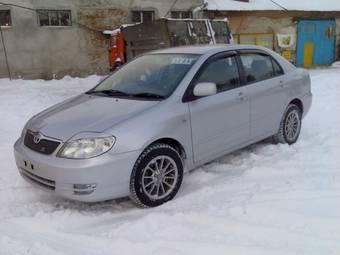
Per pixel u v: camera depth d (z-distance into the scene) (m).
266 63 5.65
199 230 3.51
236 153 5.62
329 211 3.76
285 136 5.88
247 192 4.26
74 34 14.98
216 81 4.80
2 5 13.61
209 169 5.07
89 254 3.20
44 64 14.61
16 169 5.21
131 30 12.56
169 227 3.56
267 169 4.90
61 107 4.67
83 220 3.85
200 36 12.36
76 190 3.73
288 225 3.53
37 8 14.19
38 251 3.25
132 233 3.51
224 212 3.81
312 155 5.40
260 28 18.84
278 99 5.63
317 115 7.81
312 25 19.95
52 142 3.89
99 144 3.73
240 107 4.99
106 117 4.03
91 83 13.91
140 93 4.55
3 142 6.42
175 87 4.43
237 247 3.21
